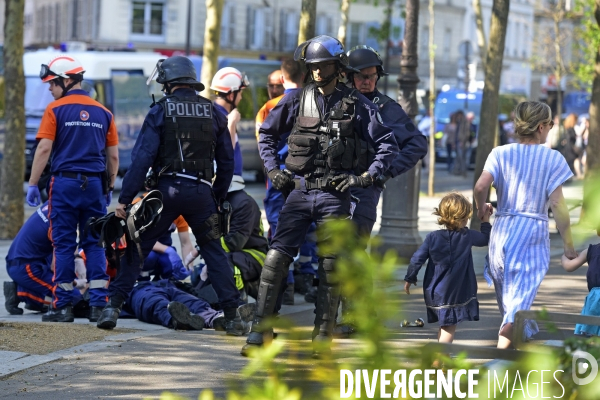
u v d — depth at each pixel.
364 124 19.20
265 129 19.92
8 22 46.28
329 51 18.80
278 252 19.34
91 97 25.72
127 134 78.38
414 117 36.84
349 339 6.19
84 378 17.30
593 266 17.30
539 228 17.75
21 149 47.12
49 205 24.69
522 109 18.17
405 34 36.66
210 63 55.53
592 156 50.62
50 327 22.23
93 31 165.25
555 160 17.83
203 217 22.06
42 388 16.52
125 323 24.06
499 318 25.36
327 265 18.59
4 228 46.94
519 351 6.89
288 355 5.77
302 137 19.06
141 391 16.30
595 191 4.99
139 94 79.19
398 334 5.72
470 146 119.25
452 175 108.75
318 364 5.59
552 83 185.75
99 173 24.91
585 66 119.69
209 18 55.31
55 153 24.66
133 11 167.00
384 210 35.31
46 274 26.86
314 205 19.08
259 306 19.25
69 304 24.98
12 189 46.97
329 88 19.25
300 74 27.16
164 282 25.77
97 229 22.23
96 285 24.84
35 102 77.44
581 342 6.30
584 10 114.00
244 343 20.66
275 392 5.34
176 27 169.50
